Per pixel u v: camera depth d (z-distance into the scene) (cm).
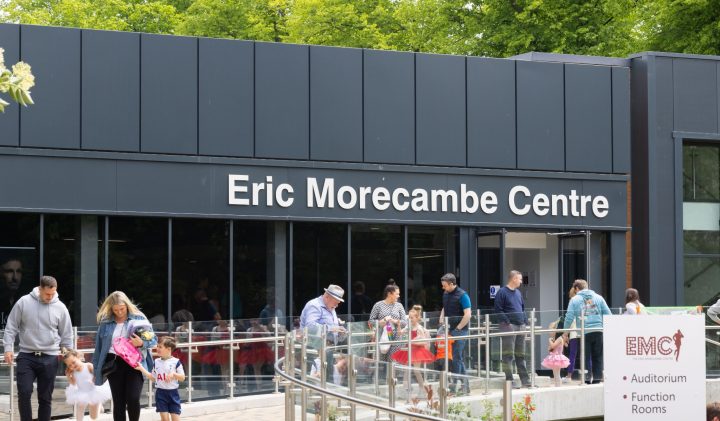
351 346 1510
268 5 3869
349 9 3609
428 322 1688
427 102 2325
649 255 2542
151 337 1362
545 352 1834
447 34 3753
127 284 2100
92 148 2078
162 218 2131
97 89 2088
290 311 2205
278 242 2209
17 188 2027
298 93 2228
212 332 1744
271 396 1786
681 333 1240
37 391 1470
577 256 2462
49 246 2062
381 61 2291
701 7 3397
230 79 2180
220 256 2166
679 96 2572
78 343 1577
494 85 2381
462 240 2344
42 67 2053
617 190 2469
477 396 1116
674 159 2561
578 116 2445
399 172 2294
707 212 2623
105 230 2088
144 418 1603
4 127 2023
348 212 2252
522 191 2392
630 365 1239
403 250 2295
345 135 2258
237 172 2177
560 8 3516
